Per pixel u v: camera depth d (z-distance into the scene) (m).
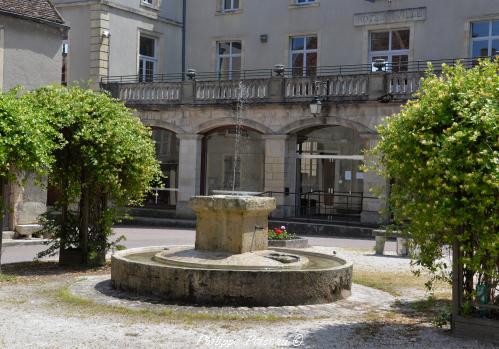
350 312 8.31
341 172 24.94
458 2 24.50
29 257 14.57
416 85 21.41
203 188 26.09
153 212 26.84
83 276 11.07
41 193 18.64
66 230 12.62
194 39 30.53
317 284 8.64
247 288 8.31
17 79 18.98
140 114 26.48
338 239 20.20
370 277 11.62
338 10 27.00
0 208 11.05
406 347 6.59
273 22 28.52
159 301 8.49
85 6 27.61
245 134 26.66
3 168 10.50
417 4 25.28
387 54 26.16
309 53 27.88
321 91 23.08
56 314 7.74
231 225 9.45
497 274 6.57
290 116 23.64
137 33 28.91
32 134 10.45
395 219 7.43
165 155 28.55
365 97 22.20
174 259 9.30
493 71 7.34
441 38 24.84
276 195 23.95
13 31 18.83
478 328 6.93
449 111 7.04
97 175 11.83
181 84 25.62
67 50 27.98
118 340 6.59
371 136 22.11
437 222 6.72
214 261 9.07
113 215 12.53
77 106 11.71
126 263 9.10
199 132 25.52
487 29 24.22
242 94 24.52
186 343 6.55
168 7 30.27
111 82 27.30
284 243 16.34
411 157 7.02
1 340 6.52
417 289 10.42
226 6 30.02
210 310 8.05
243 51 29.22
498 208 6.42
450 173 6.54
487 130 6.55
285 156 23.97
